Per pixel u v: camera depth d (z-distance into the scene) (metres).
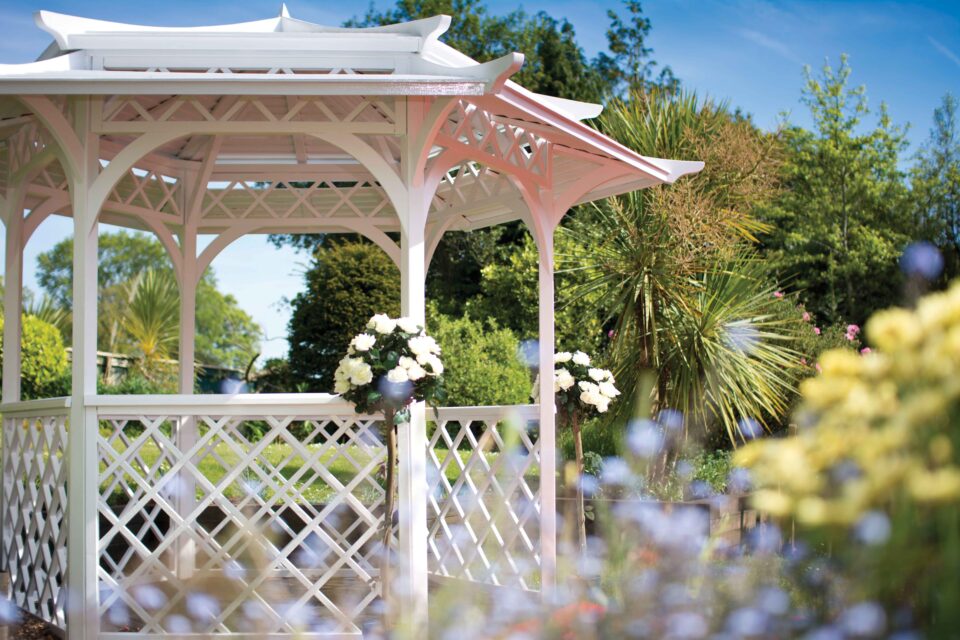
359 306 13.52
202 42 4.71
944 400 0.81
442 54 4.98
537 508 5.55
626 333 7.91
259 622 3.96
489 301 15.14
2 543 5.54
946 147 16.72
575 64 19.80
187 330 6.61
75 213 4.55
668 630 1.32
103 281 29.33
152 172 6.38
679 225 7.72
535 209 5.66
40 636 4.79
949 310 0.84
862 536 0.86
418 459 4.59
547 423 5.54
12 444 5.44
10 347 5.48
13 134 5.42
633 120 8.87
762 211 16.95
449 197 6.77
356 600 5.51
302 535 4.64
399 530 4.55
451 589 1.44
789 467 0.90
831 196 17.77
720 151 8.55
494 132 5.20
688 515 1.46
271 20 5.43
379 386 4.36
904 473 0.82
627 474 1.49
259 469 4.65
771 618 1.23
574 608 1.41
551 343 5.62
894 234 16.88
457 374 12.11
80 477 4.53
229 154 6.72
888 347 0.88
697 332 7.84
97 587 4.53
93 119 4.56
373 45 4.78
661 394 7.86
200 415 4.62
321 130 4.60
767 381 8.02
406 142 4.64
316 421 4.68
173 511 4.61
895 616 0.90
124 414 4.60
